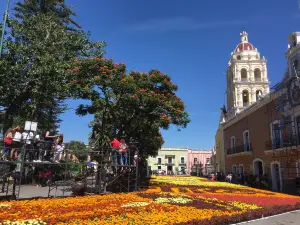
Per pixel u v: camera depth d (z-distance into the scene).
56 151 13.36
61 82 18.69
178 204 11.25
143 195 13.65
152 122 19.05
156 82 19.09
